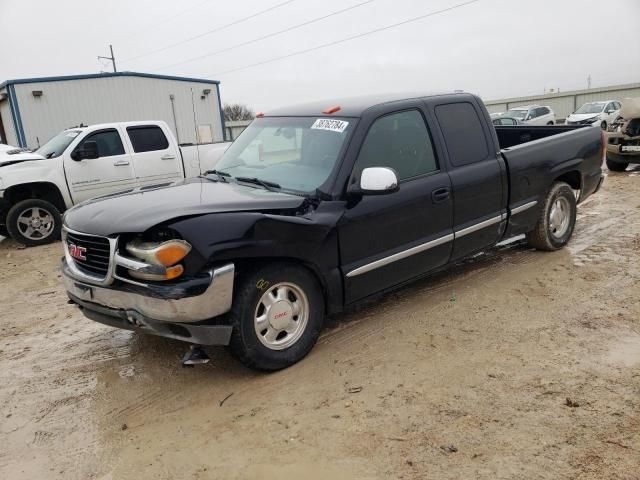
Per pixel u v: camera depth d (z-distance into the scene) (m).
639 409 3.19
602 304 4.76
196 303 3.39
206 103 27.83
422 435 3.08
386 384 3.67
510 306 4.85
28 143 23.02
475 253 5.26
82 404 3.71
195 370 4.07
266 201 3.85
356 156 4.21
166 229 3.42
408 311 4.87
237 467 2.94
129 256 3.55
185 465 3.00
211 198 3.93
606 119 28.61
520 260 6.10
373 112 4.43
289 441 3.13
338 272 4.09
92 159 9.38
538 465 2.77
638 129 12.25
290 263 3.84
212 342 3.55
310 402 3.51
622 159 12.32
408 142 4.61
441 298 5.13
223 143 11.07
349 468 2.86
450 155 4.87
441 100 4.96
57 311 5.64
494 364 3.84
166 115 26.27
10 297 6.25
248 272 3.66
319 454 2.99
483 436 3.03
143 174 9.89
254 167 4.76
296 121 4.79
